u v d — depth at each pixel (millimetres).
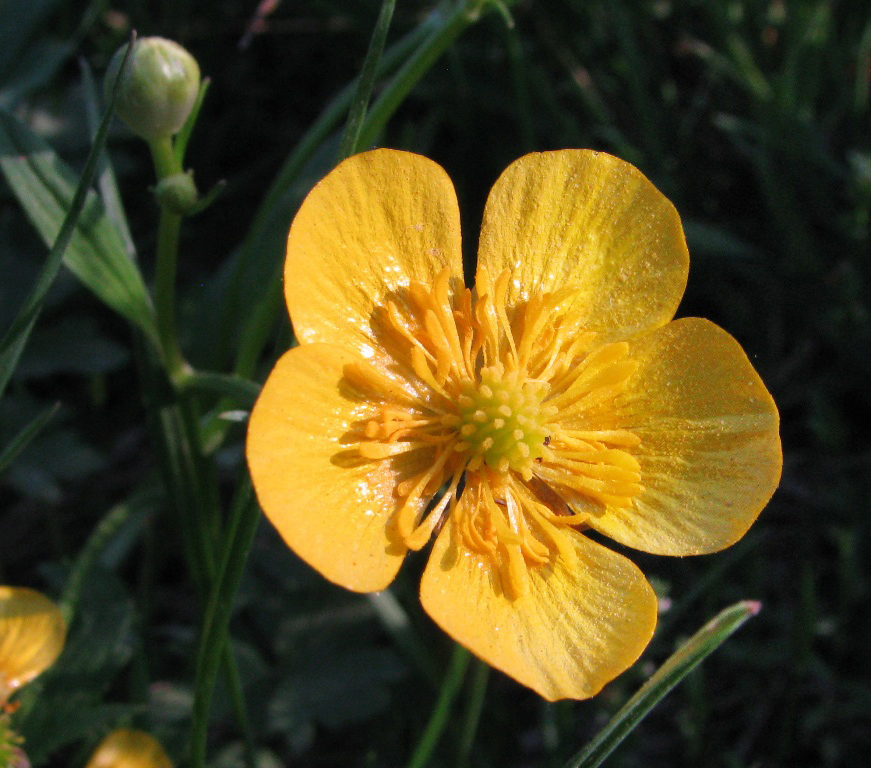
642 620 80
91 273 94
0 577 118
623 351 84
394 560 80
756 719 111
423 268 84
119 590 99
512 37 119
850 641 111
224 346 107
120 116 90
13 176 92
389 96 100
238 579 83
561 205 86
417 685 107
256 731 101
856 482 118
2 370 81
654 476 84
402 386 83
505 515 84
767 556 118
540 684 77
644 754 110
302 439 78
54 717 94
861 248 123
